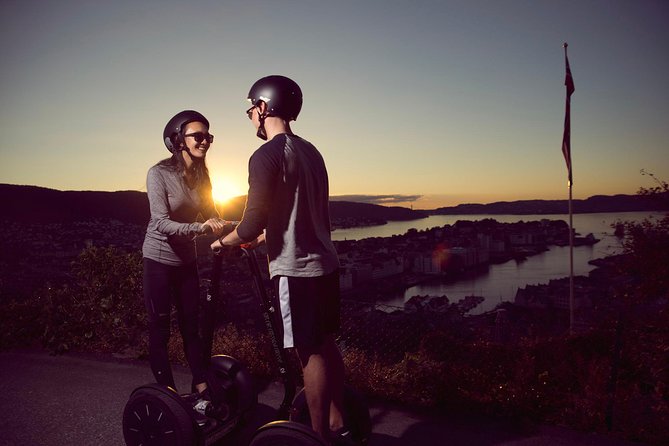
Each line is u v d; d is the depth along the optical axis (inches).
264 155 74.5
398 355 156.5
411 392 141.7
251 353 163.2
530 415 129.2
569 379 149.6
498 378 142.6
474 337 166.9
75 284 205.0
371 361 153.6
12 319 198.5
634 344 180.4
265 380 157.6
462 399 134.0
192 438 90.0
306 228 77.7
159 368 108.5
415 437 116.3
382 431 119.6
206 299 98.3
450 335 160.4
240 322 165.5
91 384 156.0
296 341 75.9
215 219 95.1
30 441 117.2
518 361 147.9
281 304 76.7
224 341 165.5
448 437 116.6
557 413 128.2
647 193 281.6
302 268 76.5
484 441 114.6
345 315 174.7
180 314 114.0
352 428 91.0
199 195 109.9
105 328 195.9
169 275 109.0
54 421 128.1
